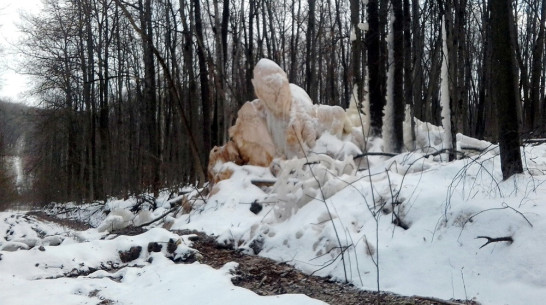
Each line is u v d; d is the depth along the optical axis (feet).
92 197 92.94
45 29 90.12
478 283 17.16
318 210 25.20
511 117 20.72
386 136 33.04
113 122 112.78
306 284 20.47
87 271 24.73
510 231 17.81
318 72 98.84
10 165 98.68
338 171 29.86
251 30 70.18
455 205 20.15
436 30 49.88
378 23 35.12
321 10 83.97
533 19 73.97
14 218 67.10
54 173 119.85
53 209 100.89
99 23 84.43
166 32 82.53
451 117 30.89
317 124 39.58
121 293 20.38
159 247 25.99
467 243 18.60
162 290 19.98
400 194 22.75
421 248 19.69
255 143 40.04
